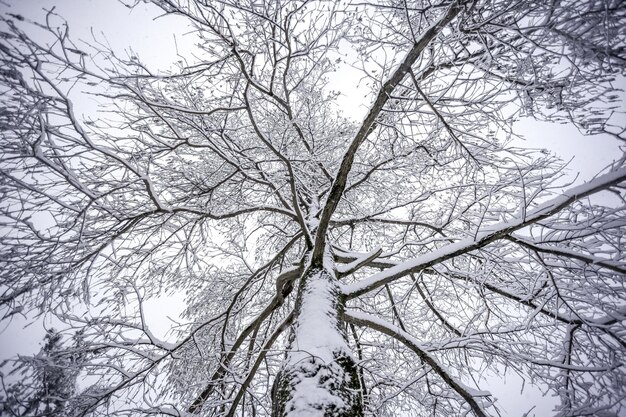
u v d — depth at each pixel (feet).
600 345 12.59
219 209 17.49
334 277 11.36
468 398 10.26
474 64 10.89
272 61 12.84
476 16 9.68
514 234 12.87
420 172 15.81
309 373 7.34
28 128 8.77
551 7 8.23
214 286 19.57
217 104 15.01
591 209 11.43
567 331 12.94
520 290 13.89
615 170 9.42
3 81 7.93
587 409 10.69
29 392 10.61
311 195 18.88
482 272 12.64
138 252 14.60
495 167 13.51
